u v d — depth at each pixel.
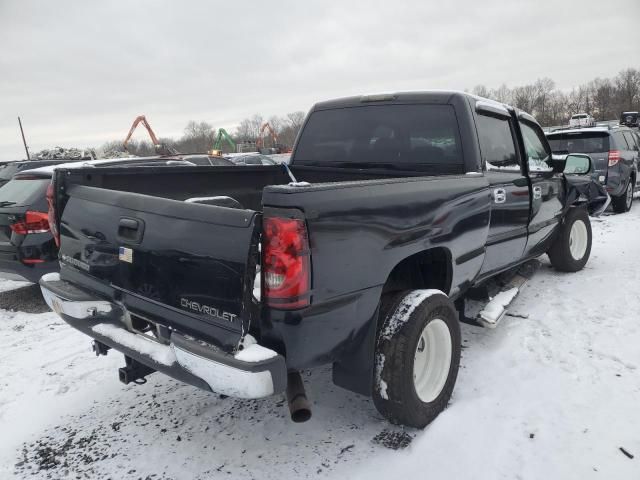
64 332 4.88
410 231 2.67
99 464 2.71
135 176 3.46
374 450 2.67
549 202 4.83
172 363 2.38
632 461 2.46
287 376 2.28
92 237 2.80
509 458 2.53
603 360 3.50
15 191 5.69
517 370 3.43
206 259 2.19
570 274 5.73
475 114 3.65
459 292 3.41
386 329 2.64
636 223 9.07
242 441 2.82
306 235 2.09
